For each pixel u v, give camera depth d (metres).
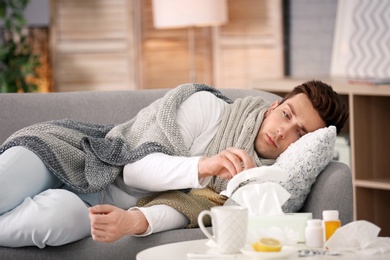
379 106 4.00
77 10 5.79
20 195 2.28
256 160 2.52
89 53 5.81
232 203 2.39
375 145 3.99
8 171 2.28
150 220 2.23
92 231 2.13
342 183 2.35
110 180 2.46
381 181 3.88
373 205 4.02
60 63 5.82
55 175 2.43
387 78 4.16
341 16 4.88
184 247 1.97
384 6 4.60
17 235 2.21
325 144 2.38
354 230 1.94
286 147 2.54
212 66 5.91
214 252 1.89
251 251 1.83
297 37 5.57
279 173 2.14
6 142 2.45
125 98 2.92
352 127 3.91
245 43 5.75
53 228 2.19
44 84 5.98
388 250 1.91
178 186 2.34
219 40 5.82
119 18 5.79
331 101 2.54
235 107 2.67
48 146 2.42
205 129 2.61
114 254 2.24
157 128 2.52
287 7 5.63
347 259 1.82
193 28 5.84
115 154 2.51
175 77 5.91
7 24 5.63
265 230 1.97
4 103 2.79
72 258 2.24
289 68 5.65
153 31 5.85
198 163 2.29
